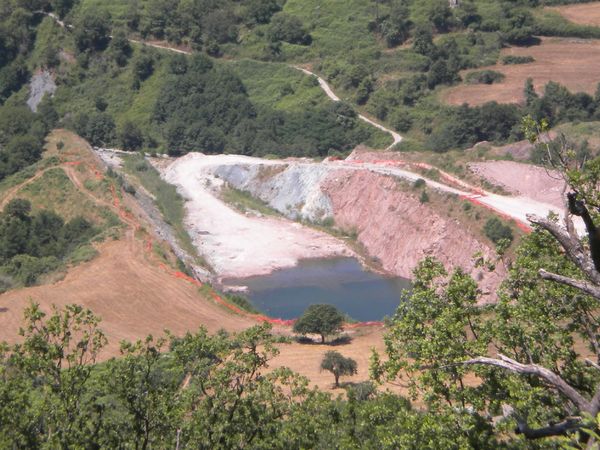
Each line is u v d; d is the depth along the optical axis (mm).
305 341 66688
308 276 96500
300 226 113062
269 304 87875
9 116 127562
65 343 26156
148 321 70625
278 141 145250
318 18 178375
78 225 94938
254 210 119625
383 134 141875
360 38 171000
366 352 61938
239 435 26594
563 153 21516
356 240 106750
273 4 182125
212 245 106562
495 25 165375
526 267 24344
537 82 144625
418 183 102312
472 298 22922
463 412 20906
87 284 78062
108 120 152625
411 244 96375
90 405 25938
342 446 26641
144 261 84562
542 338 22328
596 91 131250
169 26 179000
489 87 146125
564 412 20578
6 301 73375
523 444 19766
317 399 28484
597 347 22875
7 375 27688
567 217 16266
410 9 173125
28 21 180250
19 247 90312
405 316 23453
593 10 171875
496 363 16359
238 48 174000
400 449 22266
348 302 87875
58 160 113375
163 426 26109
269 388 27391
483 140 127062
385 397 27422
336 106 146125
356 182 112000
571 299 23234
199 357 27625
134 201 109125
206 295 76812
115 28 177875
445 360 21891
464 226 90500
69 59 173125
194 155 139000
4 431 24484
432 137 132750
